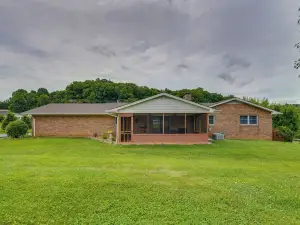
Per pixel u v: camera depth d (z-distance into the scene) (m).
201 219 5.39
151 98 20.25
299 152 15.91
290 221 5.37
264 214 5.71
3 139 23.53
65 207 5.91
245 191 7.24
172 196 6.71
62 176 8.53
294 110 30.08
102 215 5.53
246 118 25.52
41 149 16.39
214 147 17.75
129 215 5.54
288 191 7.32
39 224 5.08
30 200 6.28
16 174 8.75
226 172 9.66
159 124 24.72
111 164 11.15
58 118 26.73
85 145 18.67
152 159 12.67
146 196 6.69
